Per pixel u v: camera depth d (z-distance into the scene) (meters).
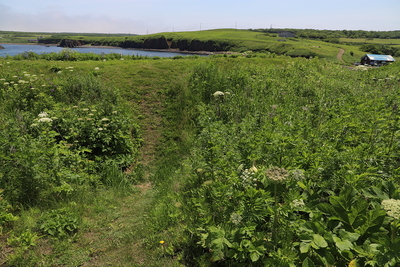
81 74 12.88
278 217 3.23
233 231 3.22
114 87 11.53
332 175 3.83
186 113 10.29
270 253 2.89
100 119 8.22
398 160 4.89
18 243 3.85
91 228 4.55
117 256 3.86
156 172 7.46
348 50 123.19
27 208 4.77
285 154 4.39
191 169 5.35
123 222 4.87
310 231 2.89
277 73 15.46
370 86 12.63
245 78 12.36
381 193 3.32
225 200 3.62
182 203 4.78
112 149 7.80
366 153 4.43
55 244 3.96
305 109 7.75
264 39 181.50
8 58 18.42
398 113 5.73
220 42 180.62
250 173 3.60
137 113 10.41
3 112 8.70
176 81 12.30
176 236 4.12
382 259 2.43
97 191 5.96
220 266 3.36
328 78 15.62
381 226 2.86
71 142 7.41
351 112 7.08
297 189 3.68
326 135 5.79
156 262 3.65
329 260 2.73
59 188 5.09
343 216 3.08
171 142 9.04
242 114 9.18
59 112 8.03
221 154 5.19
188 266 3.52
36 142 5.89
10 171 4.98
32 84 10.38
